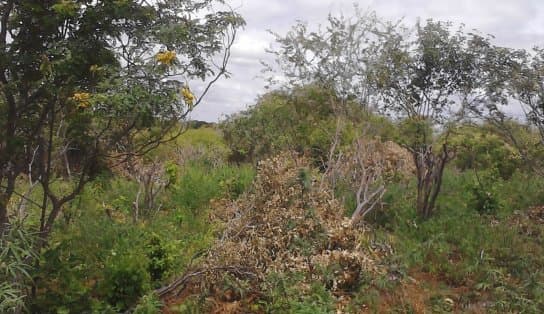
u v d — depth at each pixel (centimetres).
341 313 541
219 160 1414
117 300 515
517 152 1098
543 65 845
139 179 869
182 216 801
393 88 852
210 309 543
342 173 882
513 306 589
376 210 887
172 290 551
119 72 420
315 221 618
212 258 553
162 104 420
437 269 702
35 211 661
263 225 579
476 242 762
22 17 426
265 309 542
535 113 862
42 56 416
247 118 1148
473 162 1202
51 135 471
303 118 934
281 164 623
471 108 859
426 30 852
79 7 416
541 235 809
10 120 445
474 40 842
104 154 476
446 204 965
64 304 468
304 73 841
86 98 409
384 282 630
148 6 447
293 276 555
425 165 909
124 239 627
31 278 435
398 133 873
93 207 765
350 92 833
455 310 599
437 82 859
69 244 556
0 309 387
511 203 979
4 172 475
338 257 606
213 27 454
